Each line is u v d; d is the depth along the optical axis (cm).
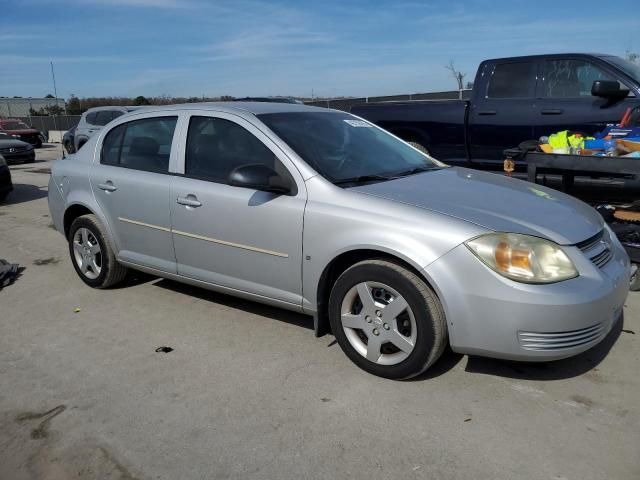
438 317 311
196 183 409
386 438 283
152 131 455
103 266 491
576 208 358
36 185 1257
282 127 396
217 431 293
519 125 725
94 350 391
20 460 276
